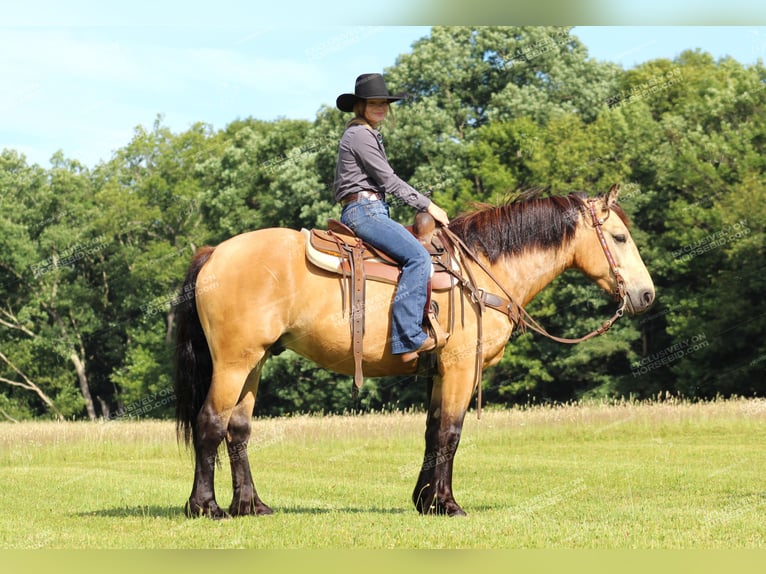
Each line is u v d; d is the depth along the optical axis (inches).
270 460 636.7
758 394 1284.4
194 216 1713.8
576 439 733.3
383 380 1373.0
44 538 270.1
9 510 362.0
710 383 1296.8
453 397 293.6
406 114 1357.0
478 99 1489.9
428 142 1348.4
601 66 1505.9
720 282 1269.7
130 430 796.0
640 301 315.0
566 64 1488.7
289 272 279.7
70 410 1694.1
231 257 280.8
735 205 1247.5
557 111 1405.0
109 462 661.3
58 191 1760.6
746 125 1346.0
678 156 1327.5
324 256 281.6
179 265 1628.9
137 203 1684.3
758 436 705.0
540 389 1430.9
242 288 277.3
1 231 1678.2
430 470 305.0
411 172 1401.3
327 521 285.4
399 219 1273.4
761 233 1239.5
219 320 277.9
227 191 1539.1
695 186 1307.8
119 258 1713.8
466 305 292.5
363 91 293.9
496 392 1416.1
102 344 1776.6
